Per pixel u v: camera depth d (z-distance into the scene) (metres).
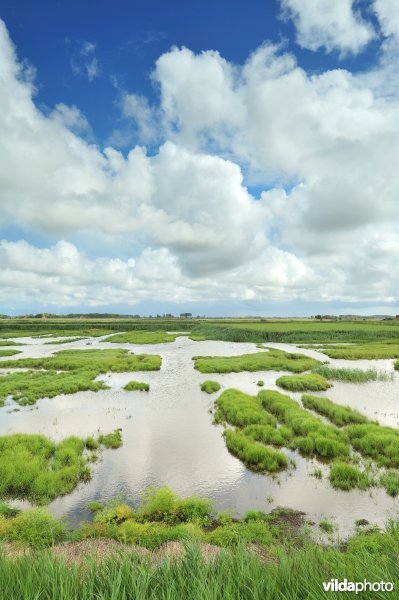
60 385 34.25
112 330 136.00
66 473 15.64
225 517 12.62
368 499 13.92
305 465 17.27
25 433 21.11
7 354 59.75
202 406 28.25
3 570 3.66
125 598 3.34
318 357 55.72
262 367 45.41
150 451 19.12
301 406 28.00
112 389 34.59
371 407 28.31
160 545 10.42
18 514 12.73
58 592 3.42
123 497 14.41
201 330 123.56
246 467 17.09
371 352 56.28
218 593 3.32
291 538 11.22
